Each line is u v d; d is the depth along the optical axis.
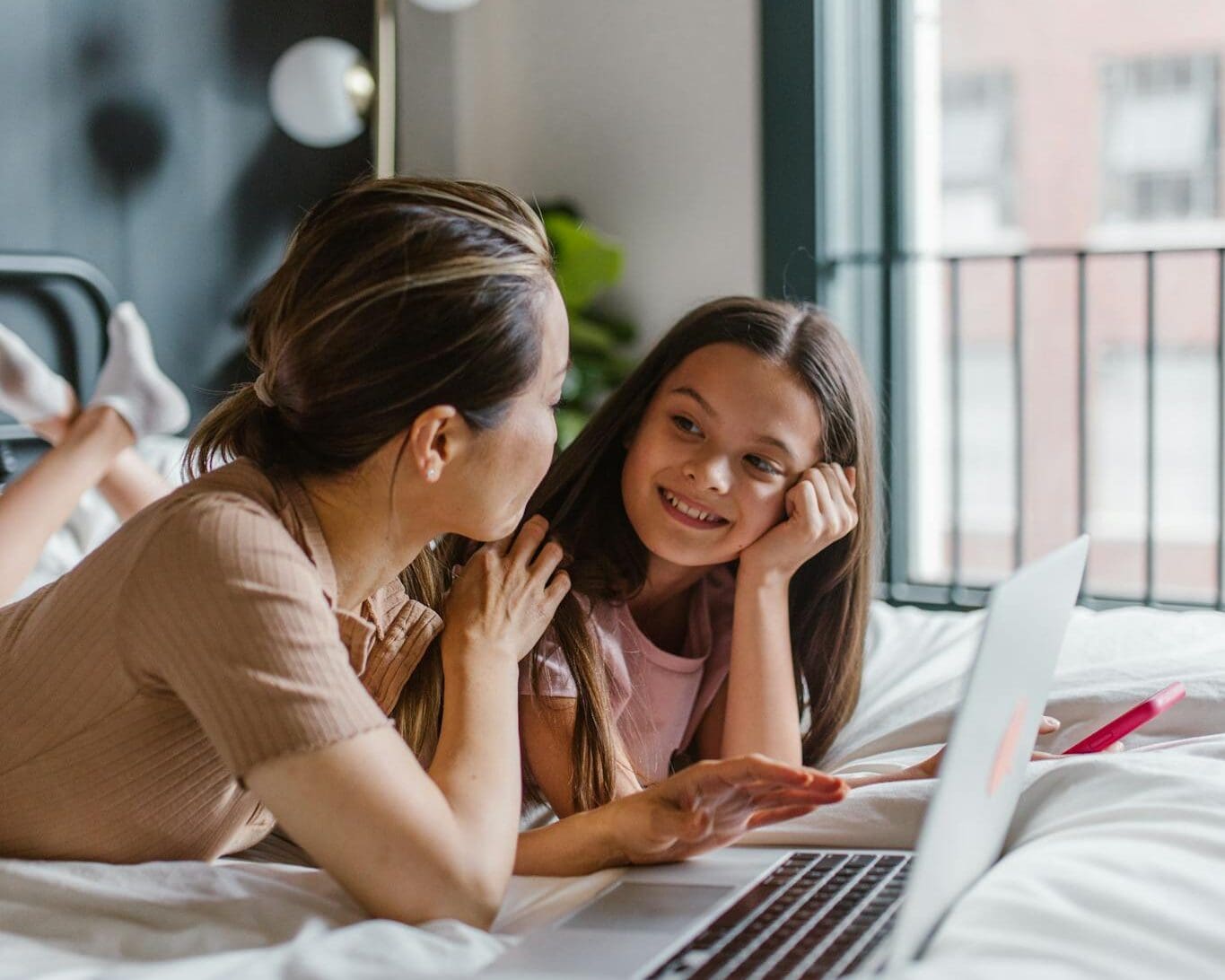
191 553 0.82
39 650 0.91
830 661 1.42
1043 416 3.51
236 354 2.64
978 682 0.71
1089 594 2.76
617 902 0.90
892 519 2.84
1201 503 3.43
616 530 1.35
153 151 2.45
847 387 1.34
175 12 2.48
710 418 1.28
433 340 0.85
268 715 0.79
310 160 2.79
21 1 2.20
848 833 1.05
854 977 0.67
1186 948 0.72
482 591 1.01
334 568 0.92
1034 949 0.71
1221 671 1.35
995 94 3.29
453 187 0.91
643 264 2.95
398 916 0.83
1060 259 3.37
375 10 2.88
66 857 0.95
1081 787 1.00
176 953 0.80
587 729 1.18
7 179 2.20
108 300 2.33
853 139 2.81
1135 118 3.23
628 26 2.92
